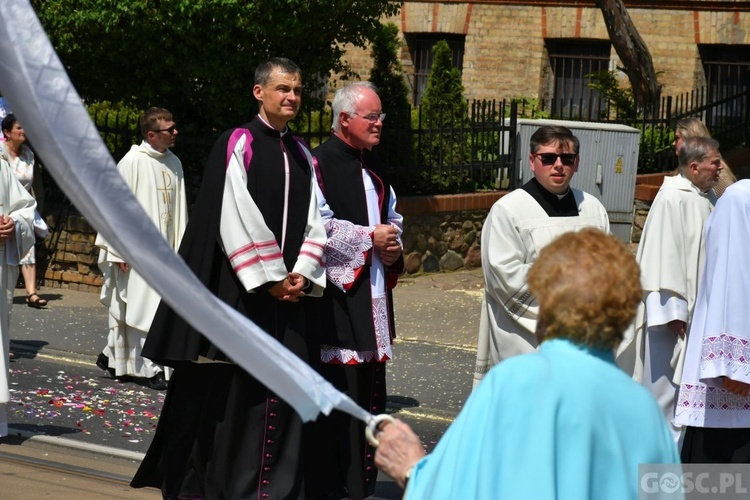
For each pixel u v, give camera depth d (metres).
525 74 20.59
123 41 12.48
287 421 5.97
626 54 17.00
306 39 13.18
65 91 2.39
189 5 12.02
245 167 6.02
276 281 5.86
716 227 5.90
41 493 6.32
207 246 5.95
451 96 15.09
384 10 13.69
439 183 14.66
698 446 6.23
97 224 2.41
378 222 6.68
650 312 7.05
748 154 17.86
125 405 8.68
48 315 12.03
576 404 2.56
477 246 14.91
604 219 6.29
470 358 10.55
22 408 8.37
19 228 7.58
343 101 6.61
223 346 2.57
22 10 2.38
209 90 12.74
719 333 5.80
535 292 2.72
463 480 2.57
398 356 10.52
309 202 6.18
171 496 6.08
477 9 20.78
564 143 6.12
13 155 10.63
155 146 9.76
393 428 2.92
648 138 16.20
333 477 6.30
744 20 19.20
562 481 2.51
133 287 9.36
